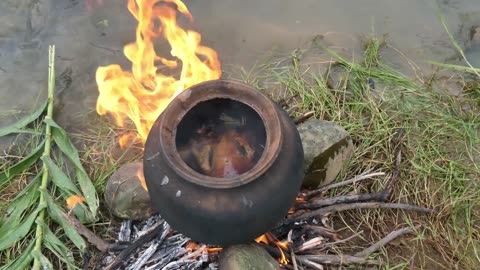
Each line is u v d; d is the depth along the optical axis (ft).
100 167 3.51
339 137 3.29
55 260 3.14
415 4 4.49
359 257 3.06
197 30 4.27
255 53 4.14
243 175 2.34
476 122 3.71
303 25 4.33
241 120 2.58
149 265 2.98
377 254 3.14
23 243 3.18
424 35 4.28
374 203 3.22
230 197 2.35
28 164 3.42
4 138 3.71
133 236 3.14
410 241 3.23
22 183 3.43
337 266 3.08
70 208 3.25
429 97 3.85
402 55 4.15
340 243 3.18
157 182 2.45
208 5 4.44
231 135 2.60
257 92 2.51
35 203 3.29
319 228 3.15
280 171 2.41
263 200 2.38
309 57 4.10
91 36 4.25
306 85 3.90
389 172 3.46
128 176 3.15
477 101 3.84
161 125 2.45
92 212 3.17
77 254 3.16
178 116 2.49
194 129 2.58
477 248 3.22
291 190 2.50
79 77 4.02
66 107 3.85
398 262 3.15
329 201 3.21
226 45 4.18
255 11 4.41
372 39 4.17
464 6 4.48
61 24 4.33
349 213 3.32
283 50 4.15
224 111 2.57
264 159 2.38
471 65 4.09
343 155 3.32
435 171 3.48
